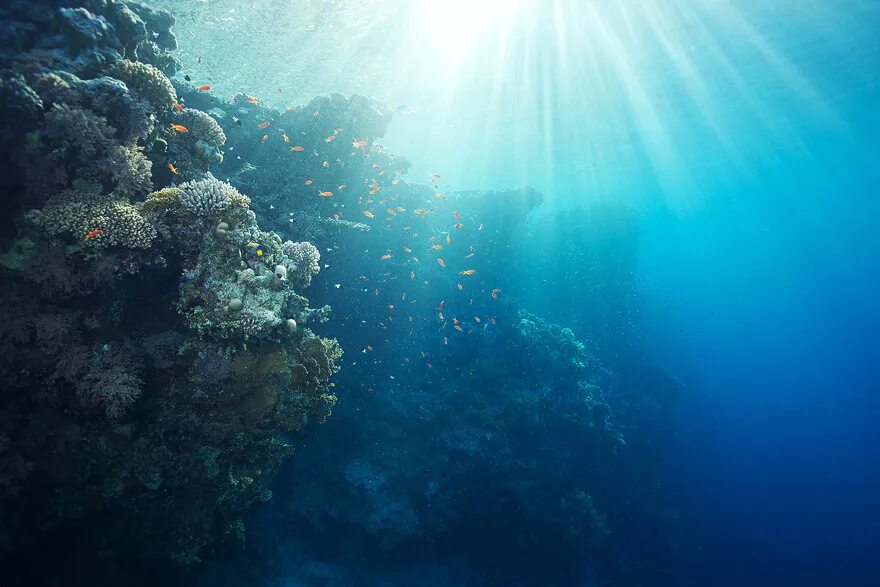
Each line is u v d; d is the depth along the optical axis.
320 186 12.36
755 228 87.06
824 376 62.16
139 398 5.62
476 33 16.97
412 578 13.79
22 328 4.92
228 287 5.78
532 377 18.50
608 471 19.98
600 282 33.25
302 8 14.79
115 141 5.52
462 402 16.11
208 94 11.86
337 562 12.80
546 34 17.08
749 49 18.06
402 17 15.70
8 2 5.26
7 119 4.72
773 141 31.86
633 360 30.12
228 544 8.96
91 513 5.49
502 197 20.25
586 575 17.48
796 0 14.67
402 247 15.19
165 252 5.98
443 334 16.61
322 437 13.38
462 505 14.32
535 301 32.34
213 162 7.69
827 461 41.97
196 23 15.08
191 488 6.17
